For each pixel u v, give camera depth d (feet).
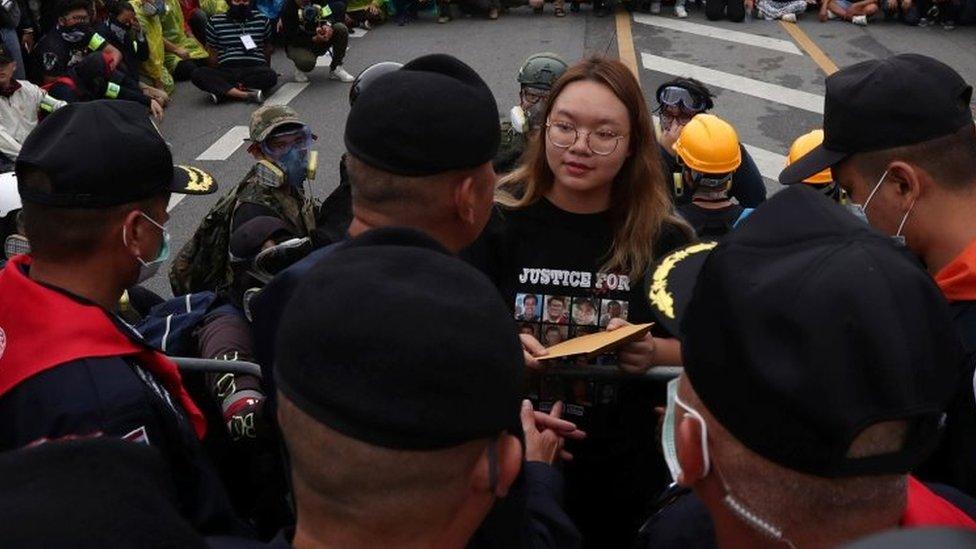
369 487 3.82
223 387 9.68
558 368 8.27
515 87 38.14
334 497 3.88
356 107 6.48
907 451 3.80
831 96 7.24
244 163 30.81
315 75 39.93
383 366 3.74
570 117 8.45
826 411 3.66
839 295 3.73
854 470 3.75
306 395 3.84
